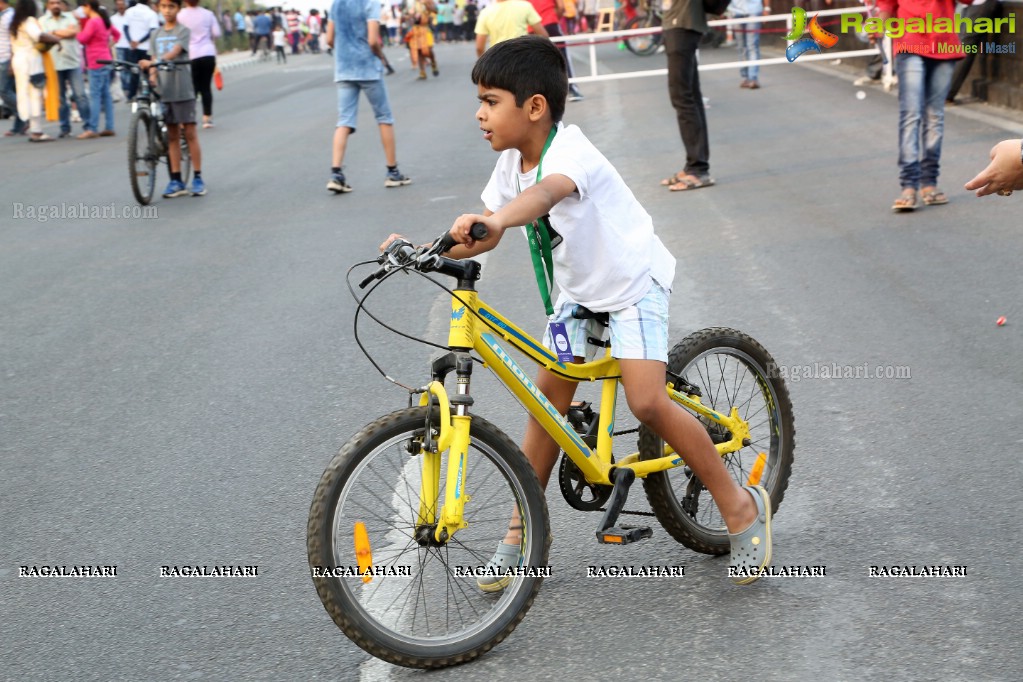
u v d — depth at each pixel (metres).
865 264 7.06
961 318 5.94
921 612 3.29
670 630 3.30
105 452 4.94
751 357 3.90
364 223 9.30
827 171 10.16
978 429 4.57
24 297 7.73
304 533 4.07
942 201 8.42
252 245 8.83
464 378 3.17
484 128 3.20
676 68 9.59
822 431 4.67
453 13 48.78
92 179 12.83
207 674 3.21
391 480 3.27
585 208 3.16
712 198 9.38
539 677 3.11
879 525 3.85
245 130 16.78
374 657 3.26
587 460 3.43
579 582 3.62
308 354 6.10
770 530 3.50
